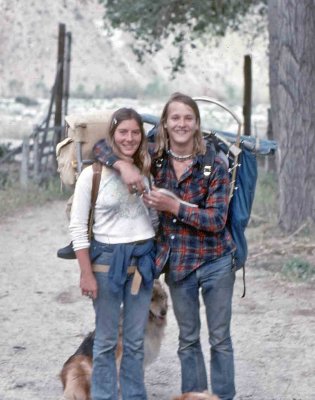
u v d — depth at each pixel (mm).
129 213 4934
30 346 7164
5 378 6379
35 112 40625
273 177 16484
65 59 18594
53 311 8250
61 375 5555
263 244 10945
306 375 6457
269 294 8773
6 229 12570
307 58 11250
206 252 5086
